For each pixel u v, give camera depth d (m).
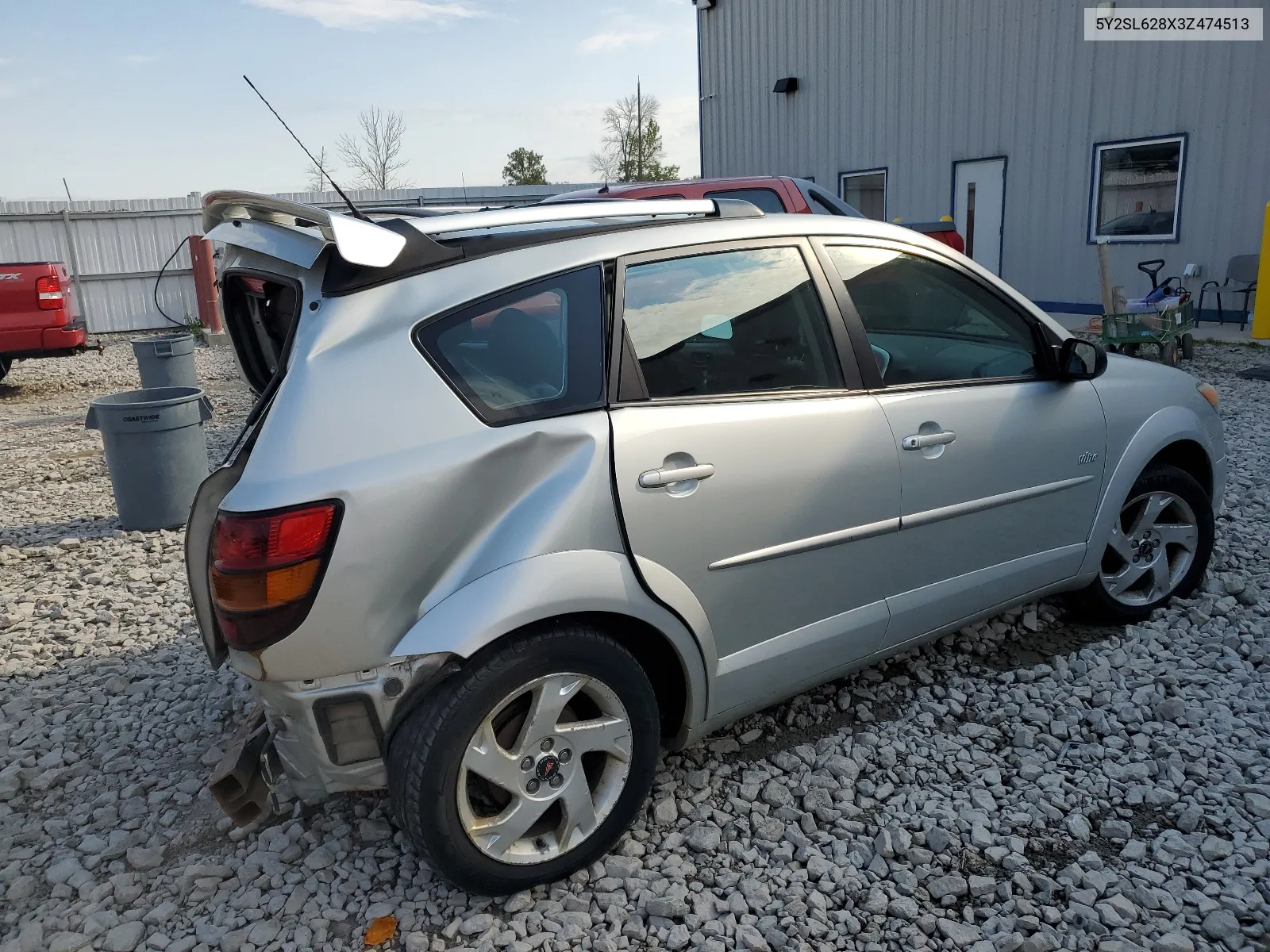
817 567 3.03
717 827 2.93
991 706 3.54
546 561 2.47
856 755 3.23
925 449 3.22
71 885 2.84
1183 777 3.03
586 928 2.54
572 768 2.62
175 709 3.83
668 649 2.82
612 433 2.60
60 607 4.90
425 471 2.38
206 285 17.19
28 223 18.17
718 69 19.84
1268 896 2.51
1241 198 11.90
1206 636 3.94
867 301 3.24
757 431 2.84
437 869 2.49
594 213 2.99
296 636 2.30
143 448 6.01
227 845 3.00
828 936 2.47
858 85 16.83
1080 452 3.68
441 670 2.38
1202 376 9.48
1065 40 13.45
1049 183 14.06
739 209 3.20
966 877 2.67
